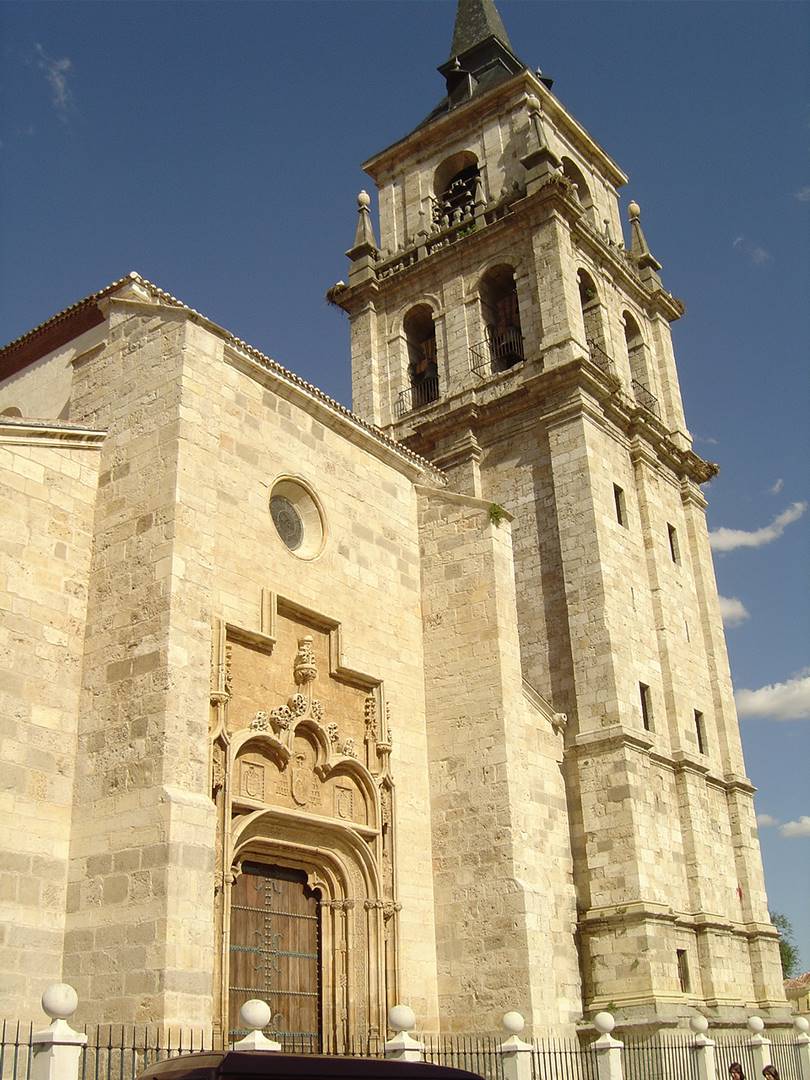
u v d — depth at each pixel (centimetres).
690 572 4384
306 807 2506
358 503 3019
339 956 2536
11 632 2095
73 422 2502
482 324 4469
